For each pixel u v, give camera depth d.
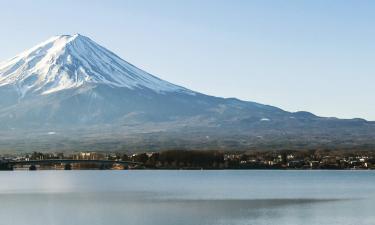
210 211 144.88
